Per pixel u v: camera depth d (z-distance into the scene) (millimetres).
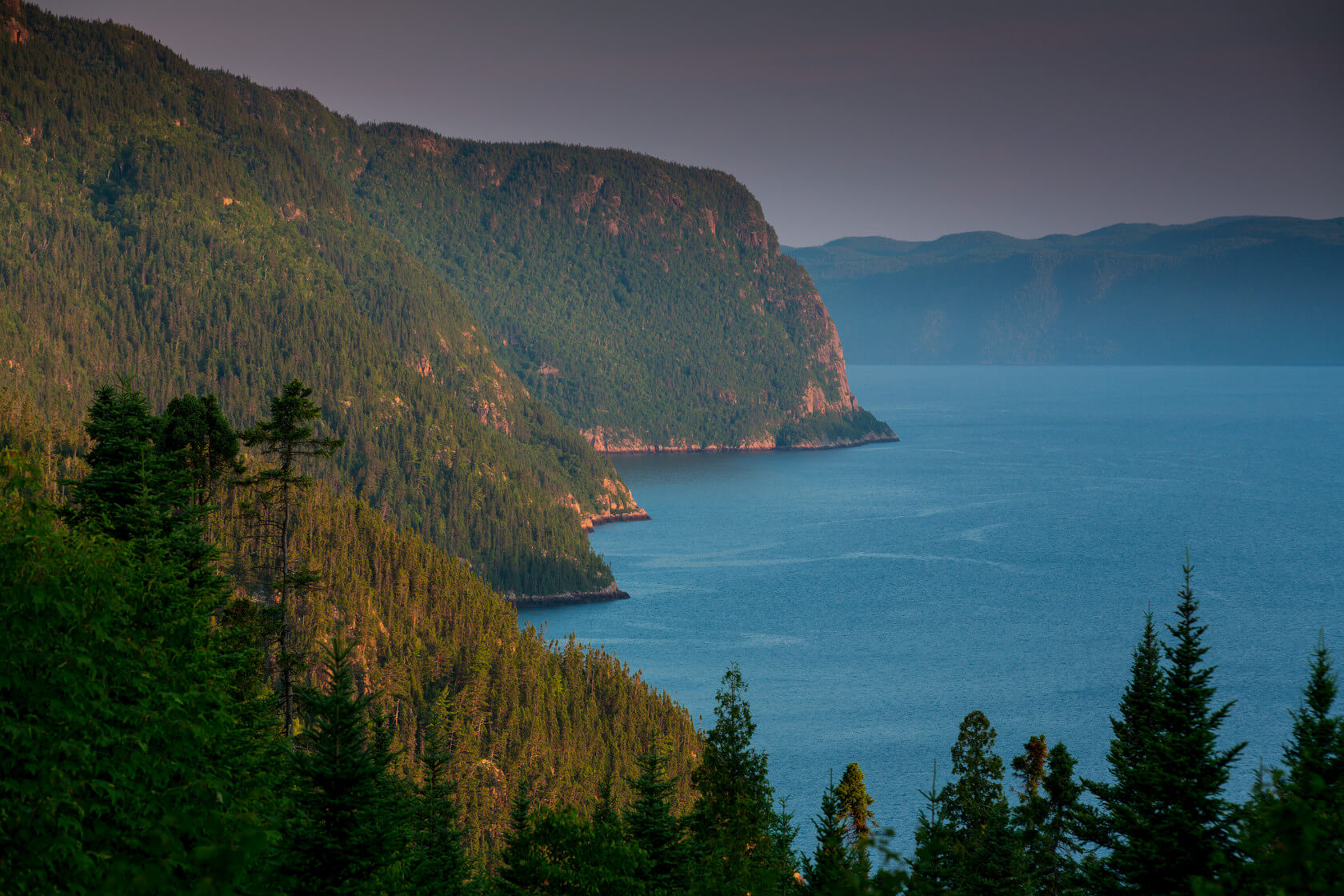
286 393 72062
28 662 29938
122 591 36469
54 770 28203
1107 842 53812
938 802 72562
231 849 23516
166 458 63469
